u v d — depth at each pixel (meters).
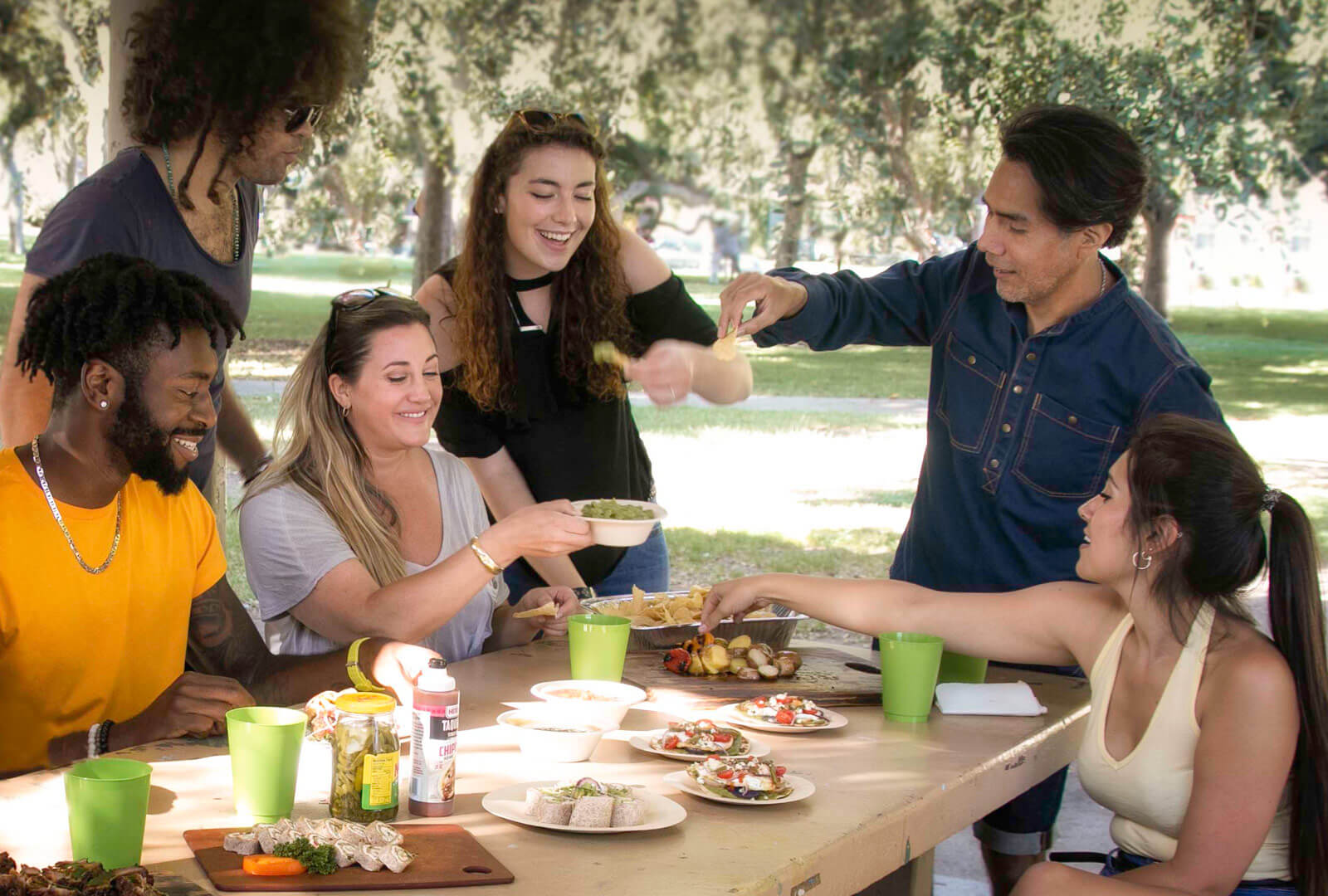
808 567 7.30
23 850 1.52
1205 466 1.97
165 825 1.60
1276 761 1.89
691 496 9.32
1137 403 2.61
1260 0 10.74
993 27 11.83
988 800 2.03
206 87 2.53
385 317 2.54
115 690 2.16
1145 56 11.07
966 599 2.41
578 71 12.97
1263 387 12.28
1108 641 2.15
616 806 1.63
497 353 3.08
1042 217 2.43
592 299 3.10
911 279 2.95
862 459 10.78
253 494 2.54
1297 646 1.94
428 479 2.72
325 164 11.51
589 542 2.34
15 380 2.41
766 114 13.80
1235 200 11.33
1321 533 7.33
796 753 2.03
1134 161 2.41
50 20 11.45
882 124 13.28
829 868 1.62
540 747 1.90
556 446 3.19
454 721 1.67
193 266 2.72
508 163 2.94
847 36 13.10
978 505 2.77
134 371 1.98
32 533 2.04
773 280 2.80
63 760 1.95
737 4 13.38
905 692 2.25
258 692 2.30
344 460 2.55
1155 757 2.00
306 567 2.47
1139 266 12.95
